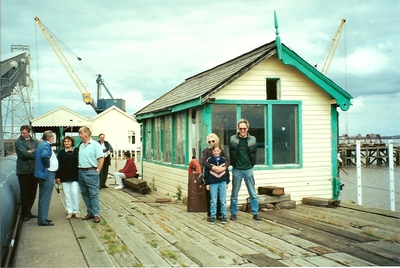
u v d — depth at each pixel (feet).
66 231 23.80
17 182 29.66
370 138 182.09
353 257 18.26
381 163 172.96
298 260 17.84
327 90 33.22
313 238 21.65
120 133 155.22
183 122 35.96
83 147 26.78
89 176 26.48
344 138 186.39
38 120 127.95
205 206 29.63
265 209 29.60
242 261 17.72
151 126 46.57
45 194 25.40
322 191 33.91
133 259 18.10
